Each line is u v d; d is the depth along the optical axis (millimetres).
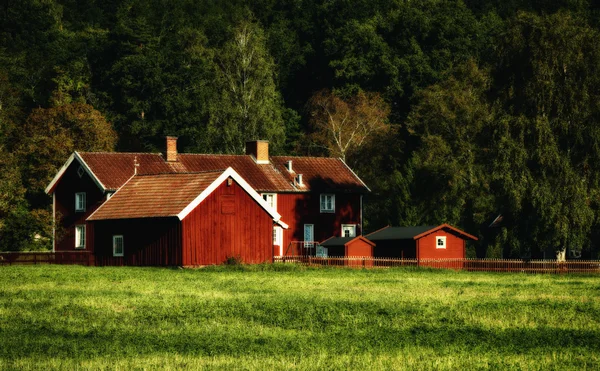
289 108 163750
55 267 79250
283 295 48438
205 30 176625
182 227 78188
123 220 83562
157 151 137625
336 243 87125
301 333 34344
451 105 122062
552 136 83375
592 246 90625
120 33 144875
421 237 85938
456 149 118688
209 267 75562
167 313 39781
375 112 147500
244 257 81500
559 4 169625
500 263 79375
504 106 87750
